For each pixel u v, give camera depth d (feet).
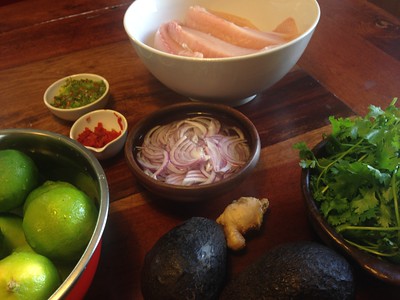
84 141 1.24
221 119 1.20
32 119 1.41
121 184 1.16
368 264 0.79
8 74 1.60
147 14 1.42
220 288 0.85
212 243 0.86
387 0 2.13
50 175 1.08
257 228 1.00
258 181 1.14
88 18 1.87
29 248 0.90
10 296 0.72
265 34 1.38
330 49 1.59
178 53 1.25
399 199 0.88
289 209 1.07
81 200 0.87
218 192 0.97
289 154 1.21
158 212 1.09
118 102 1.43
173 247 0.84
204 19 1.39
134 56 1.63
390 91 1.38
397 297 0.88
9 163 0.93
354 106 1.34
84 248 0.86
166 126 1.19
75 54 1.67
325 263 0.78
